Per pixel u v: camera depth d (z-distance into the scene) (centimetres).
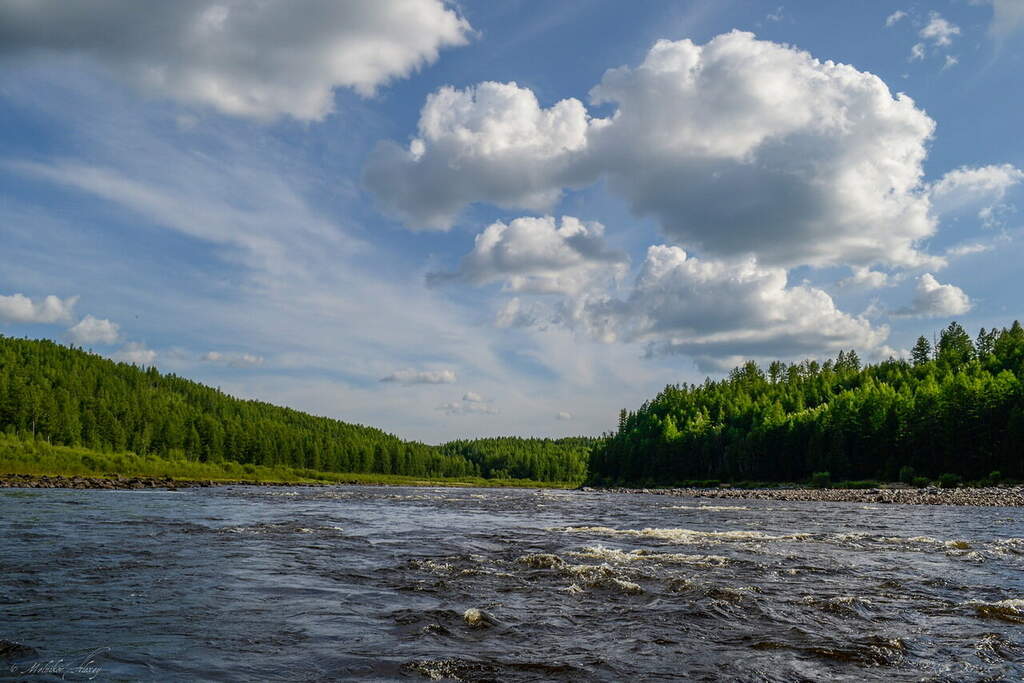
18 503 4216
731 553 2150
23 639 1012
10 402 14075
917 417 10162
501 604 1337
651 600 1383
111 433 15175
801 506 5716
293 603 1315
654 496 9156
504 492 10175
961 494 6925
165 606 1267
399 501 5941
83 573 1612
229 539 2391
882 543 2491
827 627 1173
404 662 930
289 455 18675
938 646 1055
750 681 876
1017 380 9962
